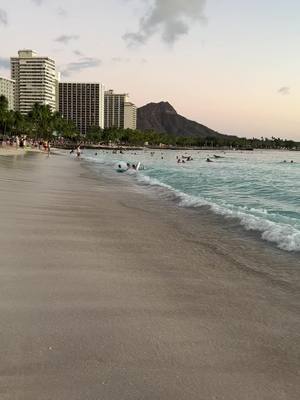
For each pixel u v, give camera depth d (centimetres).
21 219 1145
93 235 1015
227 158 10238
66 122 16388
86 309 546
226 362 428
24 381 375
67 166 4044
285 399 368
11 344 439
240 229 1180
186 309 570
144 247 928
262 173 4388
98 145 17888
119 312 545
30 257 772
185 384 384
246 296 638
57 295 590
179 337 480
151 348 448
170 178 3422
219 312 566
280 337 495
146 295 616
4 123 11212
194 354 441
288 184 2967
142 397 361
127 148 17888
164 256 858
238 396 369
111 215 1352
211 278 721
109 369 402
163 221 1295
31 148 8575
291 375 408
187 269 770
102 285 647
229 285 688
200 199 1823
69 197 1739
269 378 401
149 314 544
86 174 3250
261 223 1237
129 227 1161
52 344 445
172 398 362
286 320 549
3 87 17350
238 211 1583
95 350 437
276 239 1030
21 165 3641
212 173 4172
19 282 634
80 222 1177
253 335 496
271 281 719
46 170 3284
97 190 2130
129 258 823
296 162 8462
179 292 639
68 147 13588
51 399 352
